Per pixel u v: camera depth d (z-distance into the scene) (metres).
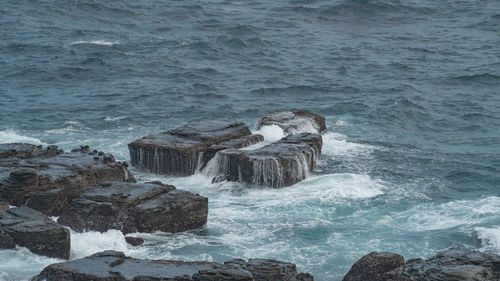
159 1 124.25
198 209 45.72
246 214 48.09
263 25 110.06
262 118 65.00
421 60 91.62
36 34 102.62
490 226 45.31
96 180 49.22
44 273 36.84
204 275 35.00
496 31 105.12
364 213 48.19
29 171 46.25
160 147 55.94
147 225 44.09
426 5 119.56
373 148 61.59
